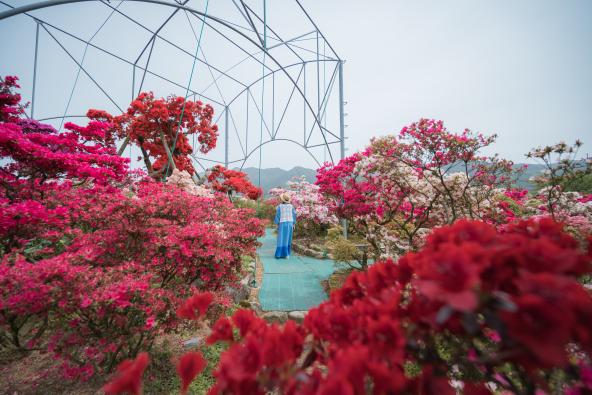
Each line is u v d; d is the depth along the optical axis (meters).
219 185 9.74
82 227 3.33
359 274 0.86
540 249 0.52
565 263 0.51
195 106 8.57
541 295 0.47
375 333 0.58
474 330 0.55
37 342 1.99
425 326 0.68
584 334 0.46
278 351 0.61
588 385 0.55
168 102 8.02
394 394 0.59
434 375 0.67
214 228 2.92
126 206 2.43
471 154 3.58
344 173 4.93
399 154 4.05
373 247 4.99
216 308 2.66
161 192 2.97
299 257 7.14
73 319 1.93
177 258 2.50
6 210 2.19
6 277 1.54
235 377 0.56
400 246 4.47
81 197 2.96
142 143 8.25
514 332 0.47
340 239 5.17
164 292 2.13
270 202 12.68
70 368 1.90
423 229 4.66
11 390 2.15
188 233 2.50
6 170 3.35
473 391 0.75
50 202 2.91
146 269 2.36
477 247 0.51
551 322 0.43
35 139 3.48
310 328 0.75
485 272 0.56
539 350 0.43
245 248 3.35
